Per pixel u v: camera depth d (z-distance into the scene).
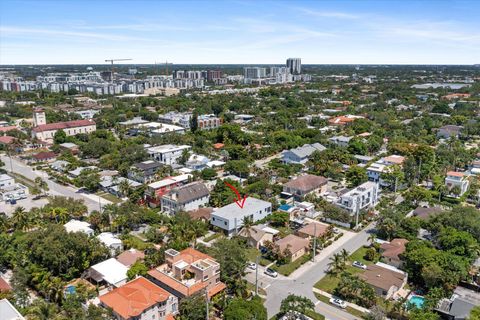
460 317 73.38
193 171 165.00
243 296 82.31
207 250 96.19
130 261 94.00
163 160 184.75
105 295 74.31
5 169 181.00
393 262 96.88
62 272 90.81
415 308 74.44
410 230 110.44
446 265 85.44
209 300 78.38
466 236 95.50
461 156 179.25
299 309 74.25
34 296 85.00
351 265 98.31
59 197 125.56
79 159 196.75
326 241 110.69
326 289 88.25
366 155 196.88
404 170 158.88
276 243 103.94
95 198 144.00
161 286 82.94
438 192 147.00
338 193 145.38
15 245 98.94
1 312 69.81
